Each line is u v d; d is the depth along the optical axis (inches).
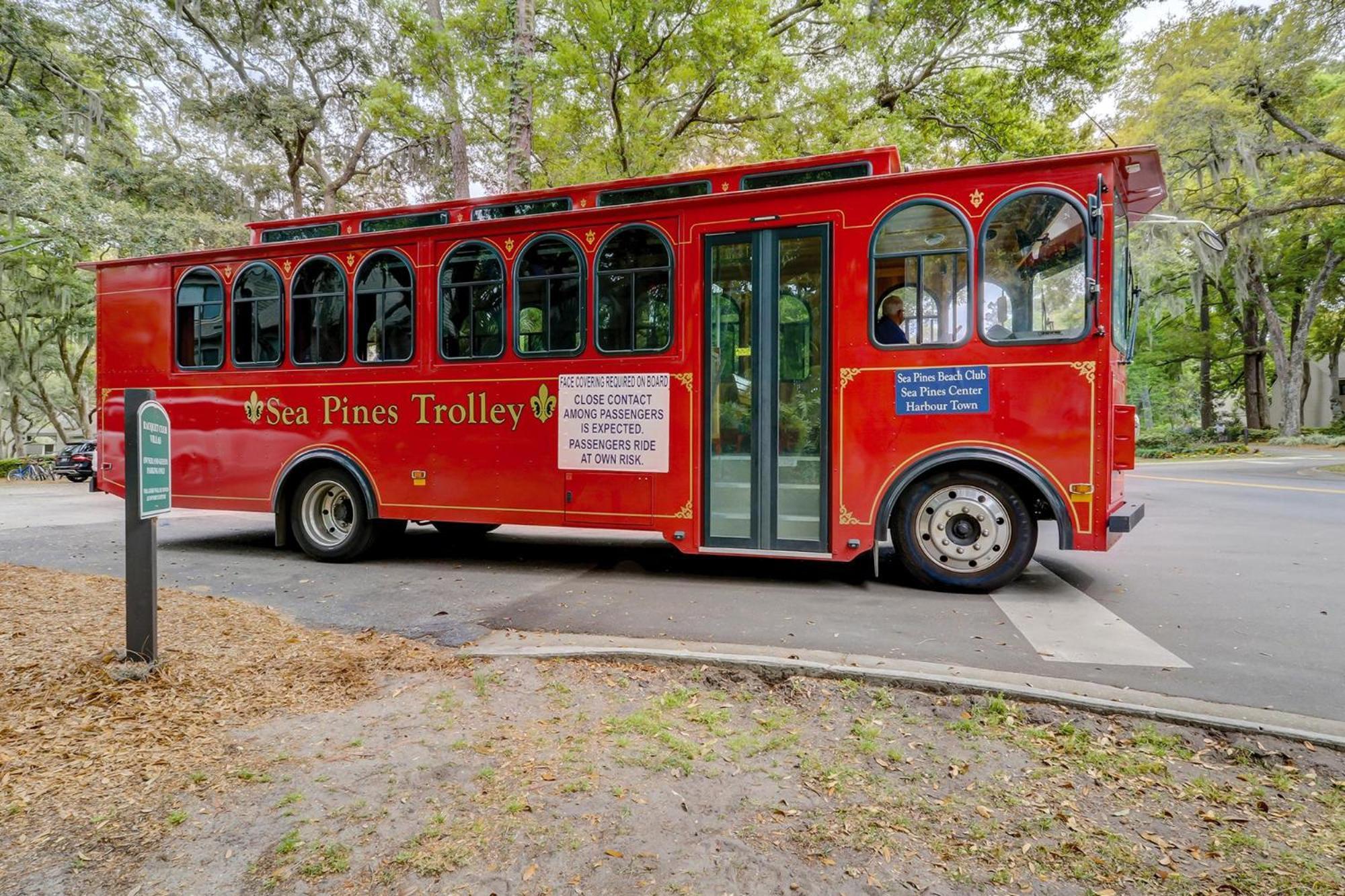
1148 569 257.9
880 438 222.8
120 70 909.2
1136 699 134.0
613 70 482.9
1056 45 573.3
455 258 272.5
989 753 116.4
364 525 287.6
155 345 318.7
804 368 231.6
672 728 125.7
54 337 1167.0
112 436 325.4
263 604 217.9
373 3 749.9
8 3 792.9
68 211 721.0
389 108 479.8
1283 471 717.9
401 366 279.7
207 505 311.0
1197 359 1381.6
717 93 517.0
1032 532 217.2
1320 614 195.5
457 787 104.7
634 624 191.6
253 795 102.4
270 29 823.1
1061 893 82.6
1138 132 820.0
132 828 94.2
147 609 148.6
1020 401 211.5
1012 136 614.5
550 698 139.1
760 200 234.8
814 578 248.5
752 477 236.4
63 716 125.3
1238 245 828.6
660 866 87.0
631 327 249.1
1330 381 1494.8
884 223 223.0
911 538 225.9
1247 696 136.4
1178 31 826.2
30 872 85.6
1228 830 94.9
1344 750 115.1
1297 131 738.8
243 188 933.2
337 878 84.8
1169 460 951.0
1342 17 684.1
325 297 291.4
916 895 82.2
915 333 220.7
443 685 145.8
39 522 436.8
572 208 265.1
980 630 181.0
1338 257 1017.5
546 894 82.0
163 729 122.6
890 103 612.7
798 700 138.3
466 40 501.4
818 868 87.0
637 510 248.8
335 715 130.6
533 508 261.9
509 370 264.7
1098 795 103.7
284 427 298.0
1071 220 208.2
